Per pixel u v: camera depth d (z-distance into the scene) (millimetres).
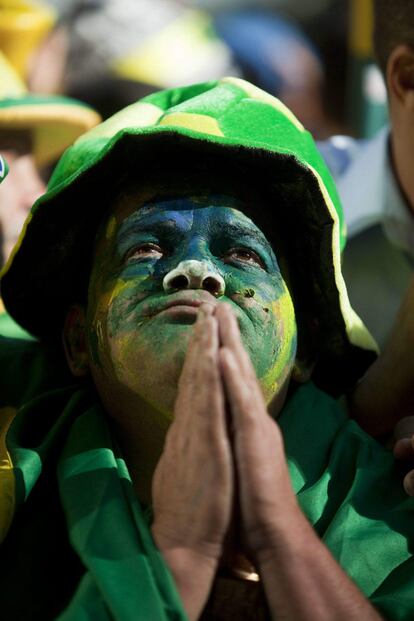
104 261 1498
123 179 1520
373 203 2086
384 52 2014
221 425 1287
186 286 1419
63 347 1631
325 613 1259
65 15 2811
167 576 1262
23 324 1651
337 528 1422
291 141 1576
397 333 1657
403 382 1650
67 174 1543
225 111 1546
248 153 1479
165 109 1608
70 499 1381
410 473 1462
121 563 1290
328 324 1596
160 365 1390
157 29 2791
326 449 1526
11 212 1989
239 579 1349
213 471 1281
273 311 1466
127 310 1439
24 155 2039
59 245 1562
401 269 2098
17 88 2121
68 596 1396
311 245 1545
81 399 1536
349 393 1707
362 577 1391
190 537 1280
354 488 1469
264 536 1272
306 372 1572
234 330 1318
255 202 1516
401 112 1999
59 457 1467
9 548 1415
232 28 3064
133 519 1351
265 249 1495
